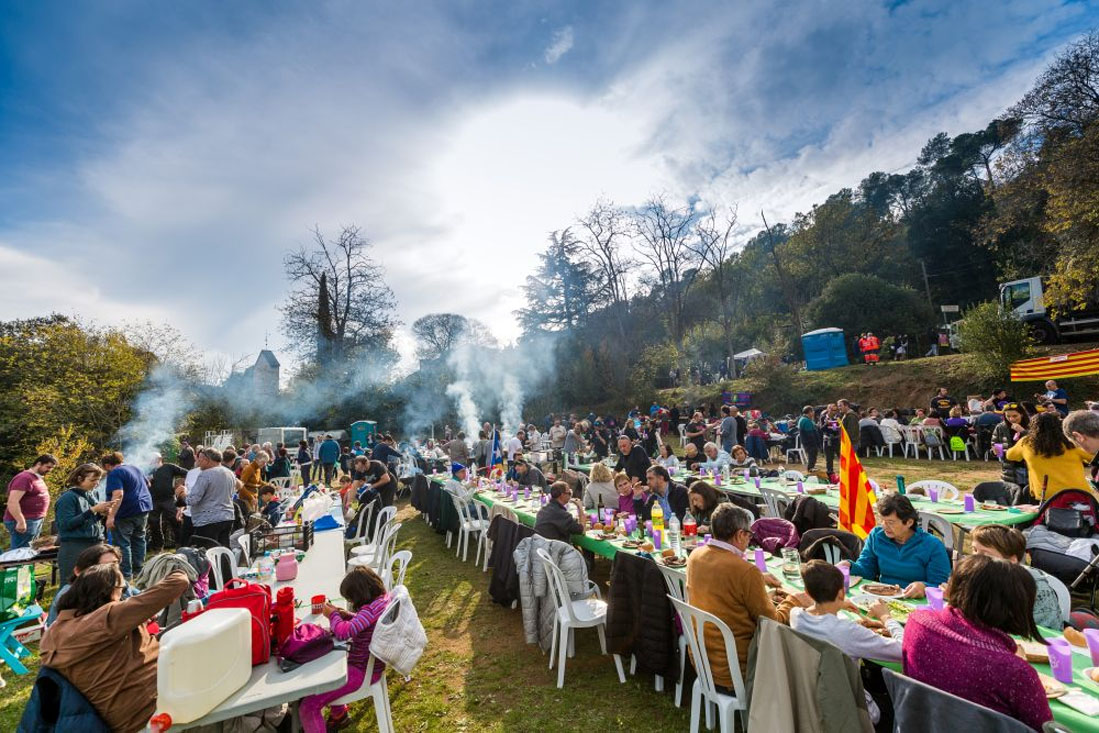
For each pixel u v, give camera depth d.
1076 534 4.48
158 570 3.76
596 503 7.62
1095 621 3.28
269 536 5.82
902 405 19.50
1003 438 9.24
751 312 42.94
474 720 3.81
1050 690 2.19
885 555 3.87
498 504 7.68
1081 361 12.65
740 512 3.30
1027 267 31.86
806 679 2.37
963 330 18.36
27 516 6.98
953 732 1.88
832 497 6.80
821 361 24.64
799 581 3.89
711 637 3.14
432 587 6.82
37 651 5.33
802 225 42.25
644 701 3.92
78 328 19.53
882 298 27.88
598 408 31.44
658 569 3.87
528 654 4.80
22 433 15.62
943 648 2.21
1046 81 19.03
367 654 3.26
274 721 3.30
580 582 4.83
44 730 2.58
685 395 27.27
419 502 11.04
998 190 21.61
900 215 46.22
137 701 2.64
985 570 2.21
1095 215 16.47
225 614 2.67
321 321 32.56
